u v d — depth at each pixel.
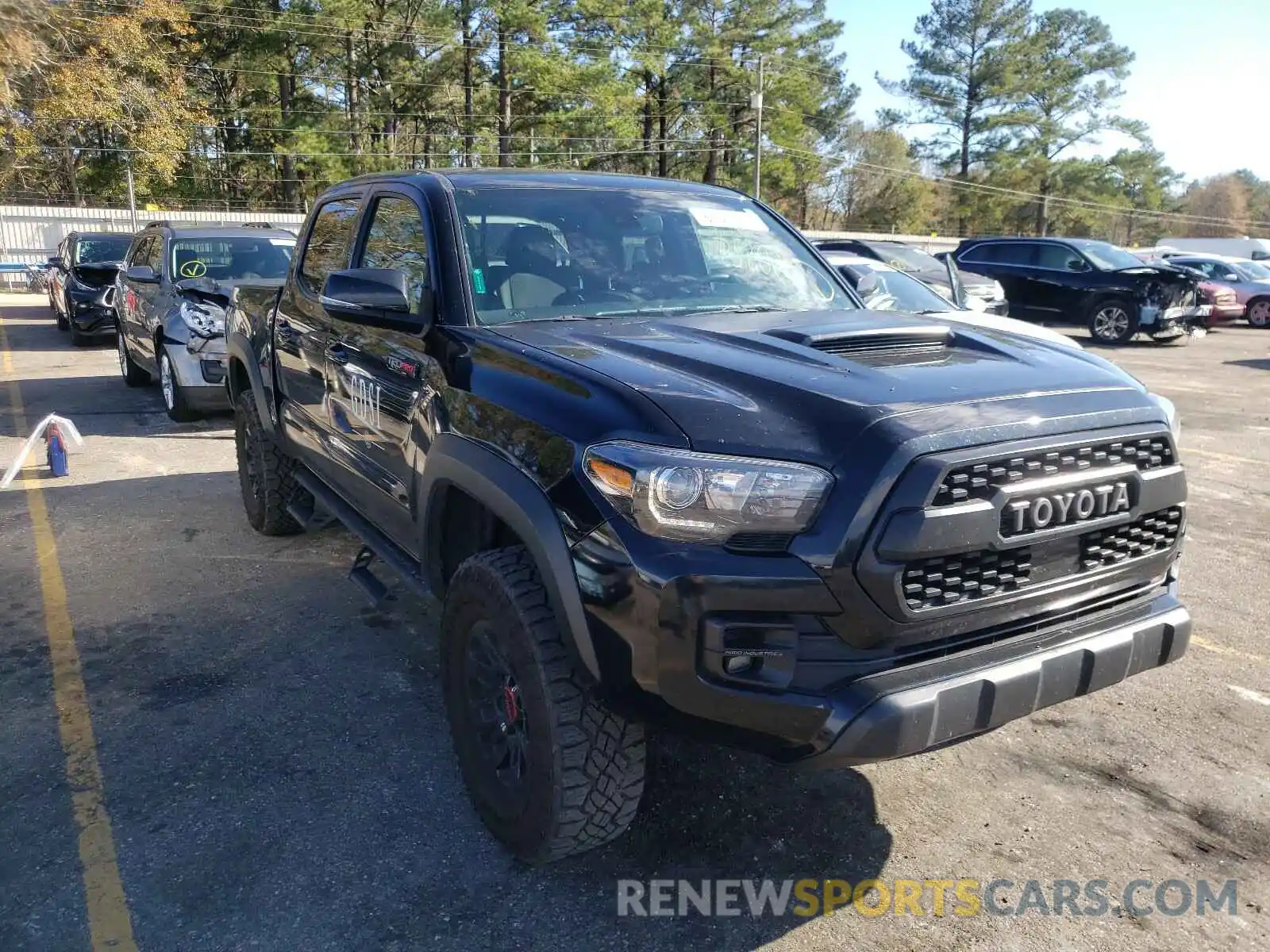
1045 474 2.45
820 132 65.81
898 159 76.56
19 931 2.60
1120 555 2.70
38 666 4.16
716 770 3.41
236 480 7.21
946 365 2.74
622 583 2.33
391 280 3.23
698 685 2.28
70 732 3.62
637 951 2.57
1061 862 2.95
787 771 3.42
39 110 30.19
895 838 3.07
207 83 49.12
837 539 2.25
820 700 2.28
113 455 7.95
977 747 3.63
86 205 43.91
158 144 33.94
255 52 45.59
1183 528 2.88
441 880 2.83
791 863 2.94
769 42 54.28
